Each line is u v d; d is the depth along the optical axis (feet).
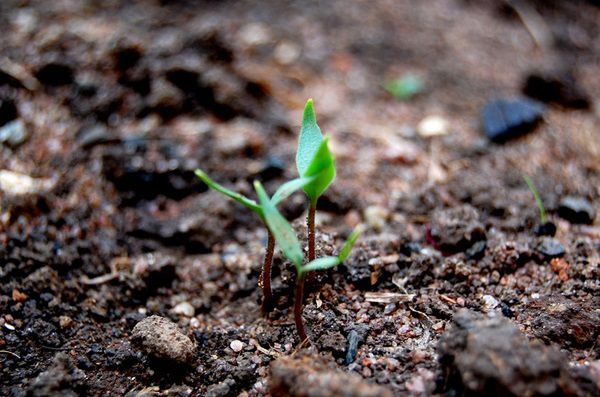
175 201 0.78
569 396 0.52
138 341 0.62
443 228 0.71
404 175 0.82
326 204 0.77
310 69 1.03
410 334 0.62
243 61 0.97
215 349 0.63
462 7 1.25
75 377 0.59
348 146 0.87
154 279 0.69
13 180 0.74
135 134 0.82
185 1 1.10
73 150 0.80
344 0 1.22
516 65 1.08
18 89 0.85
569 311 0.61
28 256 0.68
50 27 0.94
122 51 0.89
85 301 0.67
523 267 0.69
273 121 0.89
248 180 0.79
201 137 0.83
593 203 0.78
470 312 0.57
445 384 0.56
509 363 0.52
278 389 0.55
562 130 0.90
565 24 1.23
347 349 0.60
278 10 1.16
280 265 0.67
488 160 0.85
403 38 1.14
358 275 0.67
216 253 0.73
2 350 0.61
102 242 0.72
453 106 0.97
